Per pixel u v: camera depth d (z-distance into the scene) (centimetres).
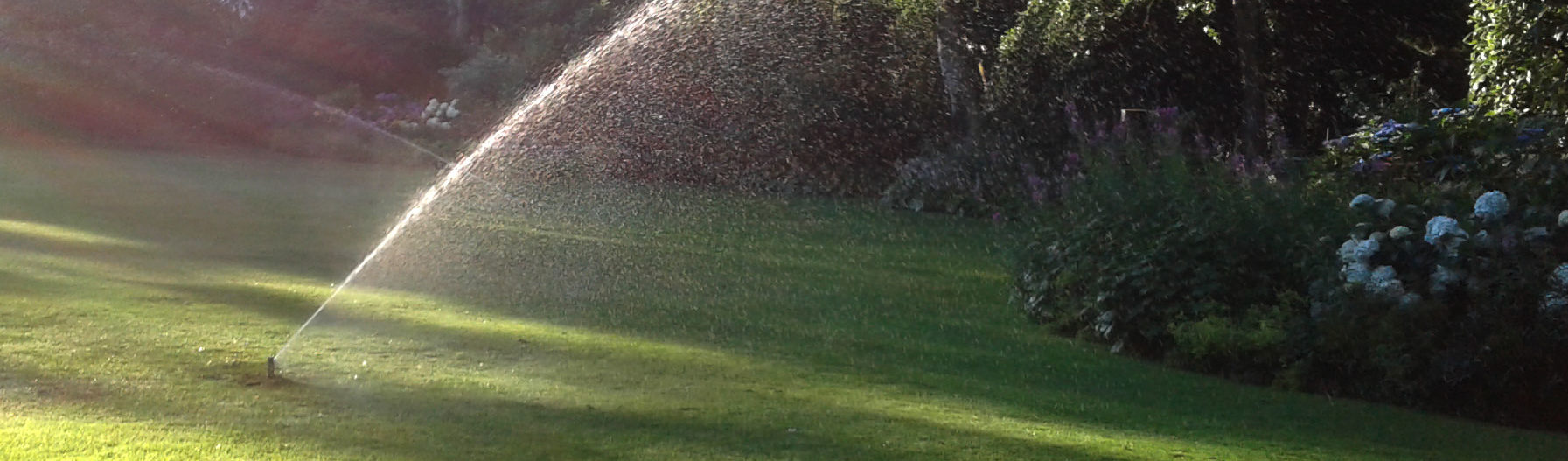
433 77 3041
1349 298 636
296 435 459
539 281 925
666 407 534
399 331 688
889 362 671
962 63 1730
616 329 737
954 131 1738
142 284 778
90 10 2575
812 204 1675
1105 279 734
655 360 640
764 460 456
